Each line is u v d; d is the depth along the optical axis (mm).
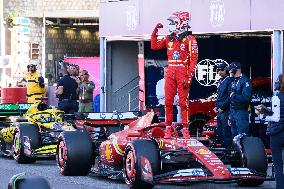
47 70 42781
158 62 26500
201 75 25422
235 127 19281
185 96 15859
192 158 14680
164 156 14414
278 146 13727
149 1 24641
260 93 22906
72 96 25219
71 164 17375
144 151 14305
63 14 41781
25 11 42938
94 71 34656
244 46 24469
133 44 28078
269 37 24000
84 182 16578
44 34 42281
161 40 16453
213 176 13781
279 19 19781
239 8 21016
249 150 15023
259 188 15594
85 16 41406
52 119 21031
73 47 44125
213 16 21906
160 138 15508
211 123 25078
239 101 19094
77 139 17500
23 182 8188
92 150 17531
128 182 14953
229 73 20594
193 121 25688
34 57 42906
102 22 27125
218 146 17281
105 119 18562
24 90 26750
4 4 43500
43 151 20062
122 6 26062
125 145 15734
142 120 16391
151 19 24578
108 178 17375
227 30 21453
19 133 20391
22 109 23625
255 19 20516
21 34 42812
